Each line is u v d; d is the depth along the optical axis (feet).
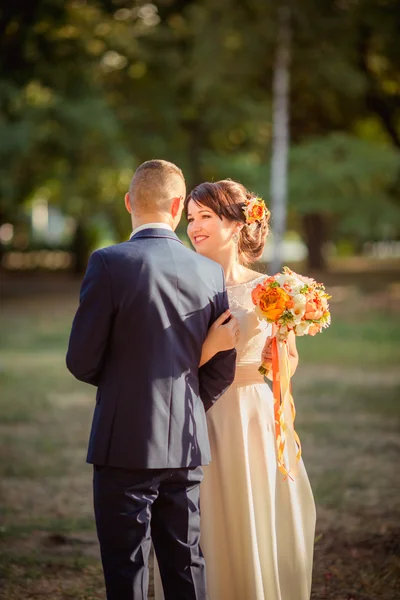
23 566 14.29
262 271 11.93
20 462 21.86
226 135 74.79
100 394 9.67
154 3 70.54
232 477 10.75
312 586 13.28
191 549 9.73
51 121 65.10
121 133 71.61
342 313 60.03
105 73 72.90
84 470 21.18
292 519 10.87
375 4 62.64
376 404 29.22
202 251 11.37
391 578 13.51
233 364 10.09
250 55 60.75
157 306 9.55
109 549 9.45
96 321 9.43
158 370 9.50
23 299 74.33
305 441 23.88
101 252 9.71
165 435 9.43
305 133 77.00
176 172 10.27
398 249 172.14
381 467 20.88
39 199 103.45
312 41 60.54
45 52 67.26
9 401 30.30
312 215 100.48
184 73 68.03
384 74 74.74
